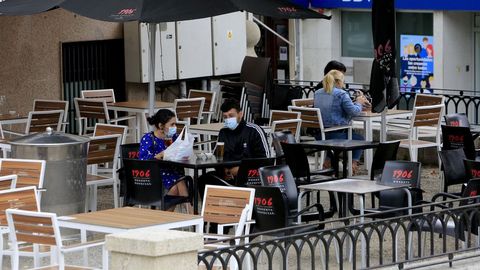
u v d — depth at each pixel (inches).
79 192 891.4
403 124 1441.9
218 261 700.0
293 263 843.4
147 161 884.6
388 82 993.5
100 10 952.3
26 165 833.5
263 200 788.0
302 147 978.1
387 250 885.2
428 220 772.0
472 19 1674.5
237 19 1598.2
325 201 1094.4
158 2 958.4
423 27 1685.5
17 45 1370.6
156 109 1275.8
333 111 1222.9
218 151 943.0
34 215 671.8
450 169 934.4
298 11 1029.2
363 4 1724.9
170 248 555.8
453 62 1673.2
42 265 822.5
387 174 872.3
